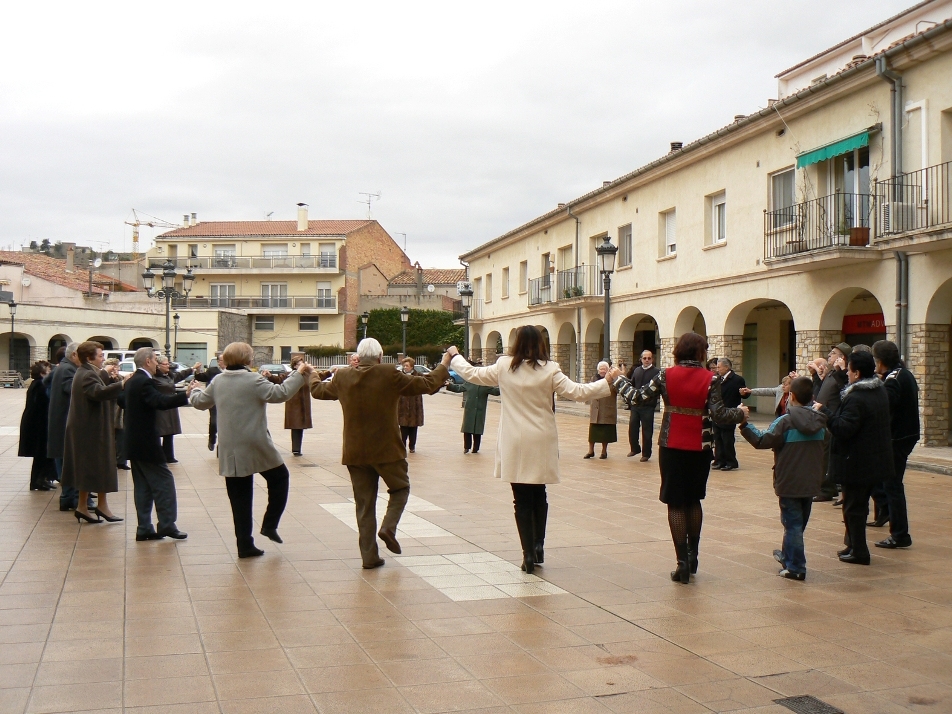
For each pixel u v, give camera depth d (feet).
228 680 14.49
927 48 49.47
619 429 70.33
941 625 17.78
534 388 21.62
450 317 207.00
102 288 207.21
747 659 15.67
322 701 13.64
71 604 18.94
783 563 21.90
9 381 149.89
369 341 22.81
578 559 23.79
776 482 21.77
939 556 24.38
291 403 49.60
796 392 21.58
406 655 15.79
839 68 73.36
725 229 71.41
